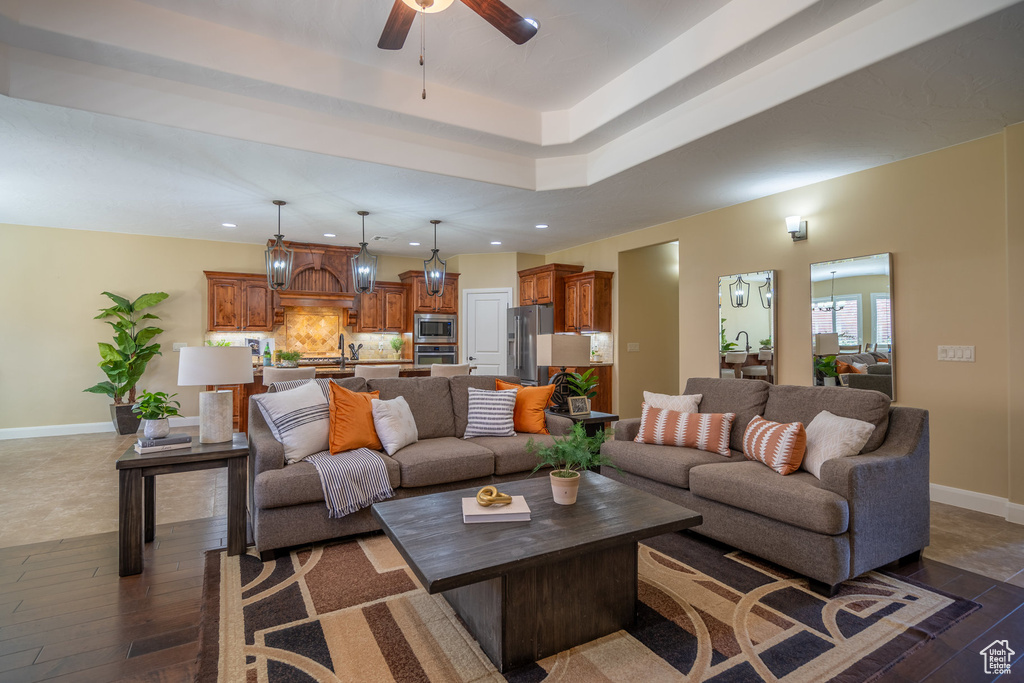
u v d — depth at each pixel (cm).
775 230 463
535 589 175
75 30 255
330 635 189
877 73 255
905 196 374
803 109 293
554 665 173
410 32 288
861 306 397
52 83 280
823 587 222
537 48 310
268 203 496
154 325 650
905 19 235
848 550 218
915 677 166
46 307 598
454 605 207
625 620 196
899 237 377
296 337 754
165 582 231
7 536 285
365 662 173
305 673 166
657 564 252
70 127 317
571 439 223
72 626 194
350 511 266
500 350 784
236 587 226
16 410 583
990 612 206
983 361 335
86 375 617
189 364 270
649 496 227
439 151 400
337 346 784
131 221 574
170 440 266
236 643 183
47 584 228
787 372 452
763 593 222
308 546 273
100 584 229
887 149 356
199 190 451
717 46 282
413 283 777
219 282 670
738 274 495
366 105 335
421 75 347
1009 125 318
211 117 321
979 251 337
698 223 539
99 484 389
